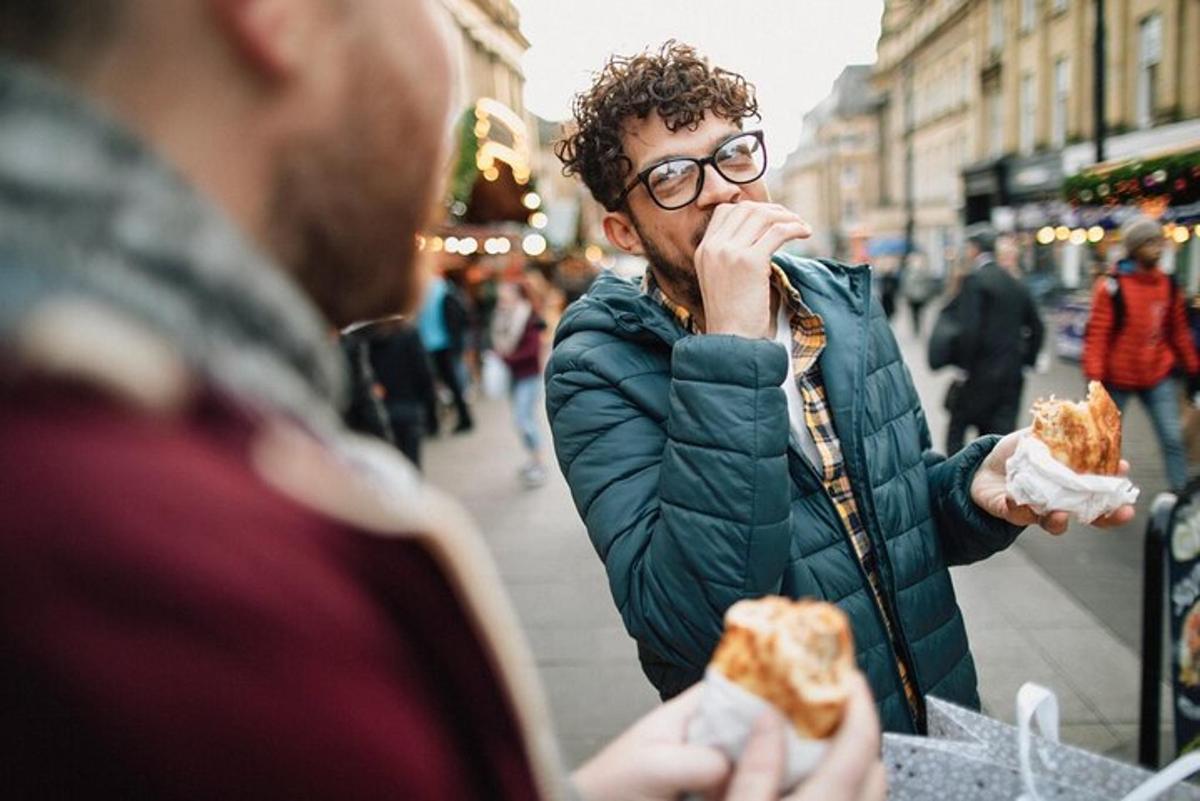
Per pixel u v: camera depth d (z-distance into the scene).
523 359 6.98
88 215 0.30
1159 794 0.95
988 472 1.43
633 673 3.48
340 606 0.31
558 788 0.43
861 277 1.55
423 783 0.32
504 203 16.75
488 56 31.64
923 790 1.01
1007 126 26.59
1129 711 3.04
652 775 0.56
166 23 0.35
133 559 0.27
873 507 1.39
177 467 0.29
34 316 0.27
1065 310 13.12
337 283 0.44
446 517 0.40
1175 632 1.67
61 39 0.33
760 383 1.19
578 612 4.11
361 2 0.41
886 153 50.22
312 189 0.40
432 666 0.36
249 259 0.35
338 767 0.29
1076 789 0.97
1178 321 5.32
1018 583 4.21
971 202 29.36
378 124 0.41
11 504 0.26
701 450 1.19
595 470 1.38
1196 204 6.98
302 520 0.32
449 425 10.09
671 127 1.35
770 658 0.55
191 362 0.31
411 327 5.67
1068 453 1.23
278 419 0.35
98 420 0.28
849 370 1.44
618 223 1.51
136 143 0.32
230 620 0.27
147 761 0.26
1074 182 8.19
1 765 0.25
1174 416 5.35
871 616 1.35
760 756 0.53
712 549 1.17
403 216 0.45
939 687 1.41
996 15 28.45
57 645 0.25
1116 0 17.61
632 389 1.39
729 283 1.24
